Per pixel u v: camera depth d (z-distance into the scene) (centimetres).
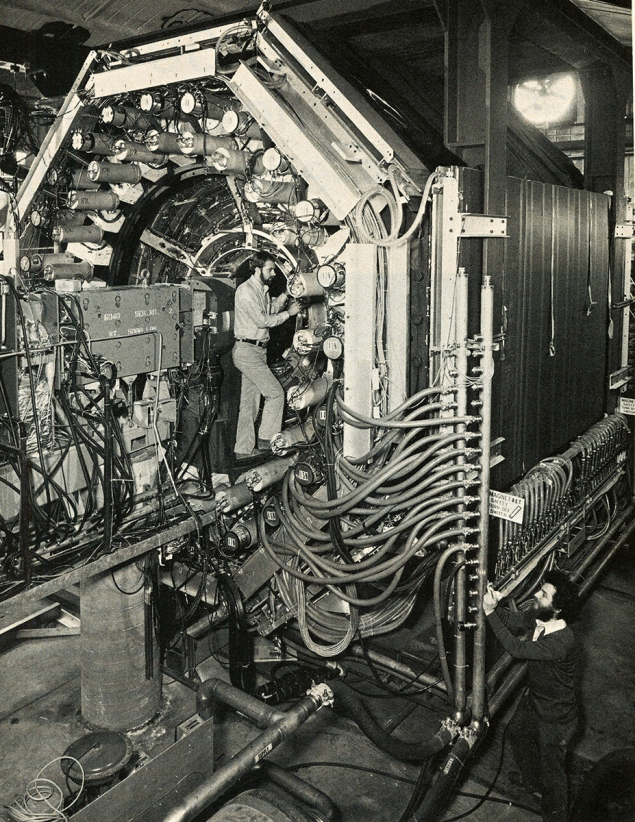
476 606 560
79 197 714
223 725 607
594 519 895
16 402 475
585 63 858
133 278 807
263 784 511
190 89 618
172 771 463
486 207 561
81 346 504
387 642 683
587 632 763
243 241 720
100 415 522
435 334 550
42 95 905
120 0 837
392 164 539
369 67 685
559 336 761
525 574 673
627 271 973
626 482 984
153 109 643
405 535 595
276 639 675
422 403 576
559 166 882
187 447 646
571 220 761
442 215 531
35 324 475
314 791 488
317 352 609
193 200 746
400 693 607
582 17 724
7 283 461
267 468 596
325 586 598
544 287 709
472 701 559
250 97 570
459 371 529
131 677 585
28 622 754
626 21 752
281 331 778
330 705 540
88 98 679
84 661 589
